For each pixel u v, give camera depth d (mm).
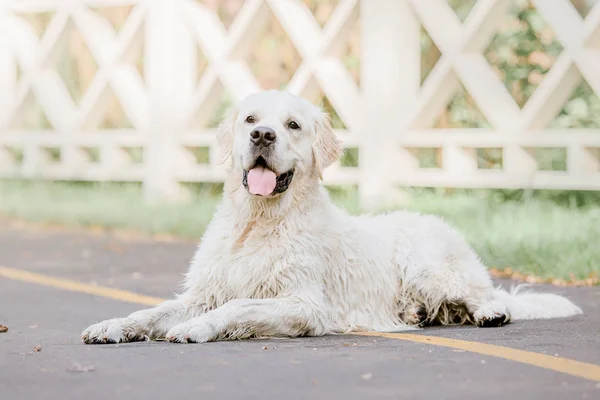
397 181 14070
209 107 16281
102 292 9422
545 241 11109
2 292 9445
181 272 10836
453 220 12555
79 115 17750
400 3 13961
